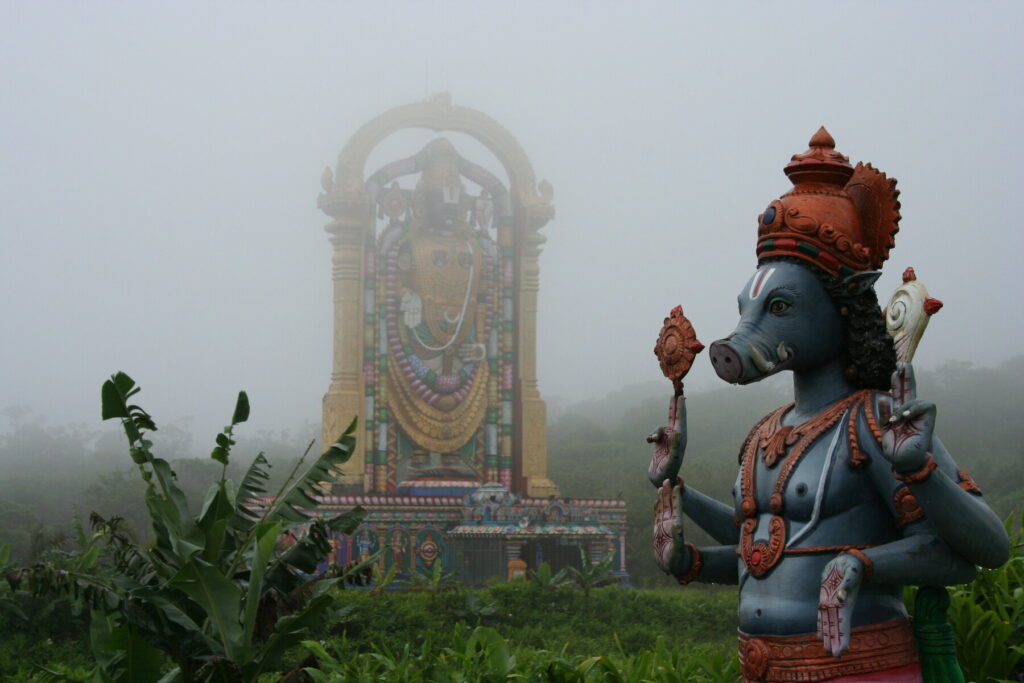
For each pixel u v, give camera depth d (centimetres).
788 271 472
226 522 935
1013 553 718
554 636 1952
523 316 3231
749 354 459
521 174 3275
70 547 2625
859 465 451
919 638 461
